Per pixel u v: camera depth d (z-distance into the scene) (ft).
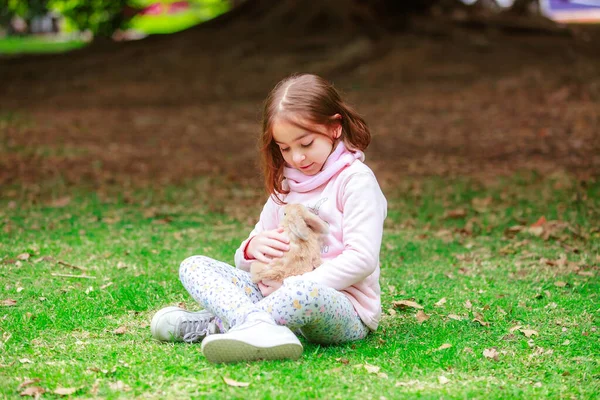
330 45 59.77
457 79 51.70
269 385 9.73
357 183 11.27
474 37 59.31
